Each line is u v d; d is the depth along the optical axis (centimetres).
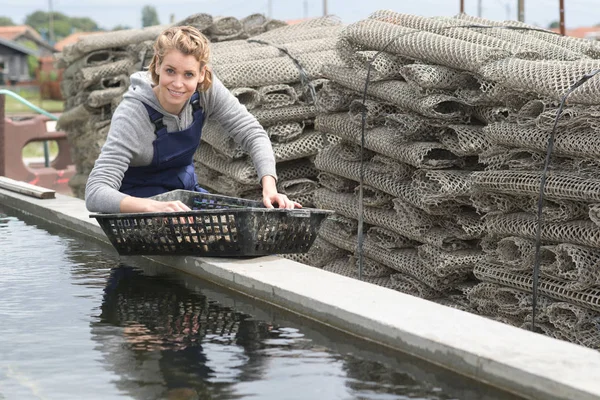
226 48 653
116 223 396
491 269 411
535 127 373
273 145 550
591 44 453
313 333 288
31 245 464
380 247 480
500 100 400
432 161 422
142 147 414
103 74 810
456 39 421
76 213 517
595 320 361
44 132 1056
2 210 600
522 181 373
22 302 336
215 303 332
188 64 395
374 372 246
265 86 560
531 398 221
